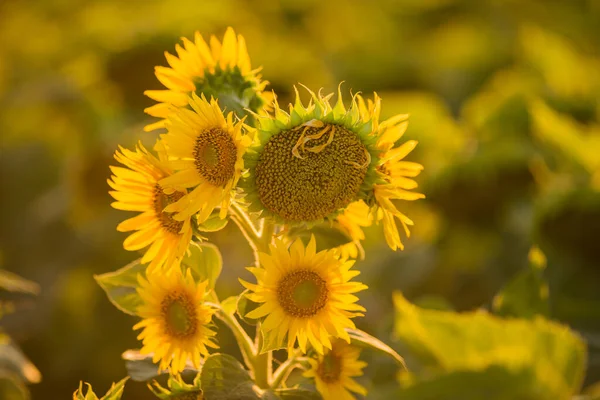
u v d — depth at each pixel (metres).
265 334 1.64
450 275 3.16
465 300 3.06
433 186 3.12
